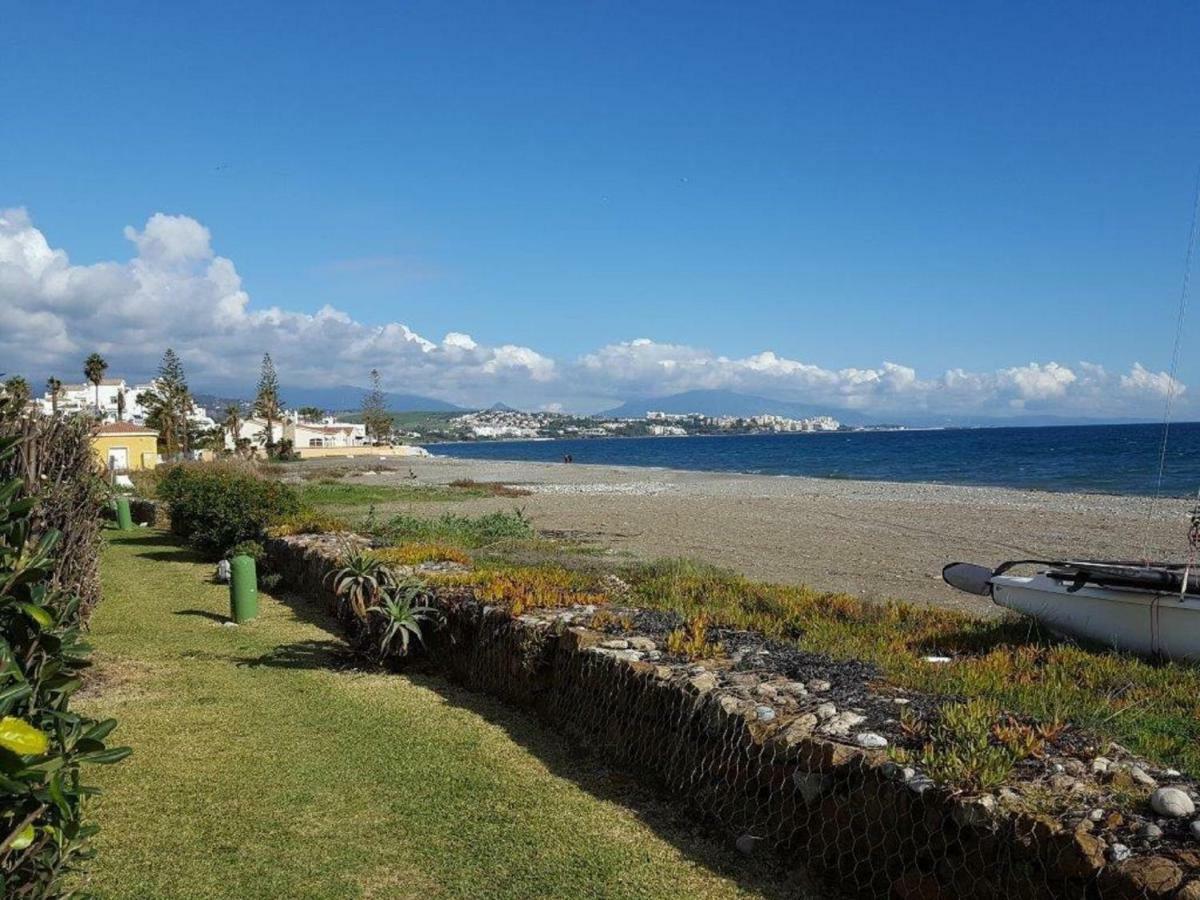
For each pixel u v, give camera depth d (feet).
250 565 35.22
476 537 58.39
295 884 14.33
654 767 18.13
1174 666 21.54
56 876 8.61
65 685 8.61
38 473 20.63
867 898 13.30
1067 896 11.01
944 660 21.84
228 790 17.95
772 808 15.06
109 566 51.11
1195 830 11.26
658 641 21.20
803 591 32.04
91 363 275.18
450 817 16.71
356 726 21.91
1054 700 17.33
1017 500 119.44
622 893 13.99
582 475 199.82
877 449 396.78
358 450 316.40
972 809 12.07
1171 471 194.80
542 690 22.54
